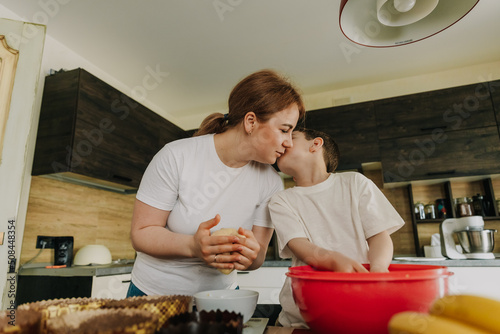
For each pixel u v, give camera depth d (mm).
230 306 534
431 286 404
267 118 765
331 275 429
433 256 2145
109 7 1869
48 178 1962
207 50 2287
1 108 1493
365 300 392
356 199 810
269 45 2238
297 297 467
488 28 2092
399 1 872
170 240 721
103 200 2369
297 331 567
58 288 1633
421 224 2488
